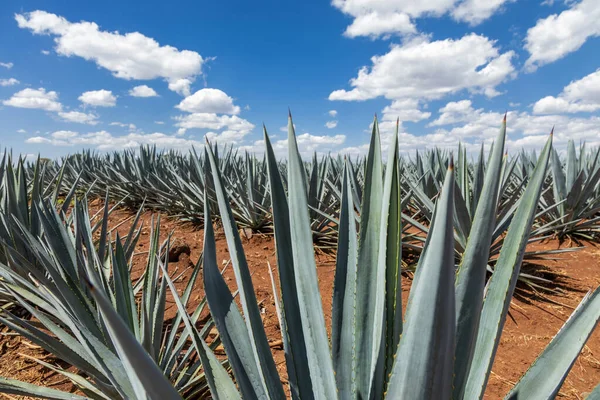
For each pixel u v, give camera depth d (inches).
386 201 44.7
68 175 410.0
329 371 52.0
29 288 109.0
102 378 75.7
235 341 49.7
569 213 211.3
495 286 47.4
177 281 156.0
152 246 96.3
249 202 226.1
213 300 48.4
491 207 41.1
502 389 90.3
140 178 335.9
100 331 75.4
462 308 43.1
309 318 54.0
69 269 94.3
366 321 49.6
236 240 49.1
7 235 128.3
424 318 31.9
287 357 53.4
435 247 30.0
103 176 352.8
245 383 47.4
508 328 121.7
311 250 54.6
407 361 33.9
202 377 82.8
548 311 133.0
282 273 54.4
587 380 94.2
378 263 47.1
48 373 97.9
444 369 33.9
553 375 43.7
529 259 166.4
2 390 68.2
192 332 47.6
